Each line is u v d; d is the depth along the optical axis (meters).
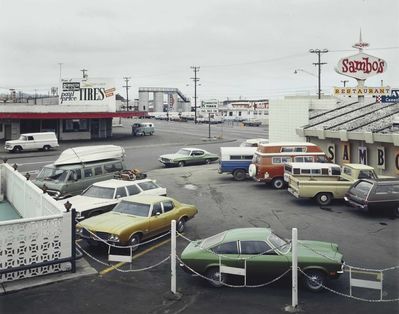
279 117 38.22
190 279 12.31
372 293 11.34
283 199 23.17
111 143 54.47
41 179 21.05
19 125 54.59
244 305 10.63
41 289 11.60
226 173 30.52
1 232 11.66
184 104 160.88
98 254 14.29
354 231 17.09
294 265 10.45
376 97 36.53
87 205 16.95
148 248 14.95
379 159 27.08
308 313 10.16
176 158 36.59
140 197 16.17
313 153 26.12
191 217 17.17
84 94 66.31
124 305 10.70
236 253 11.56
